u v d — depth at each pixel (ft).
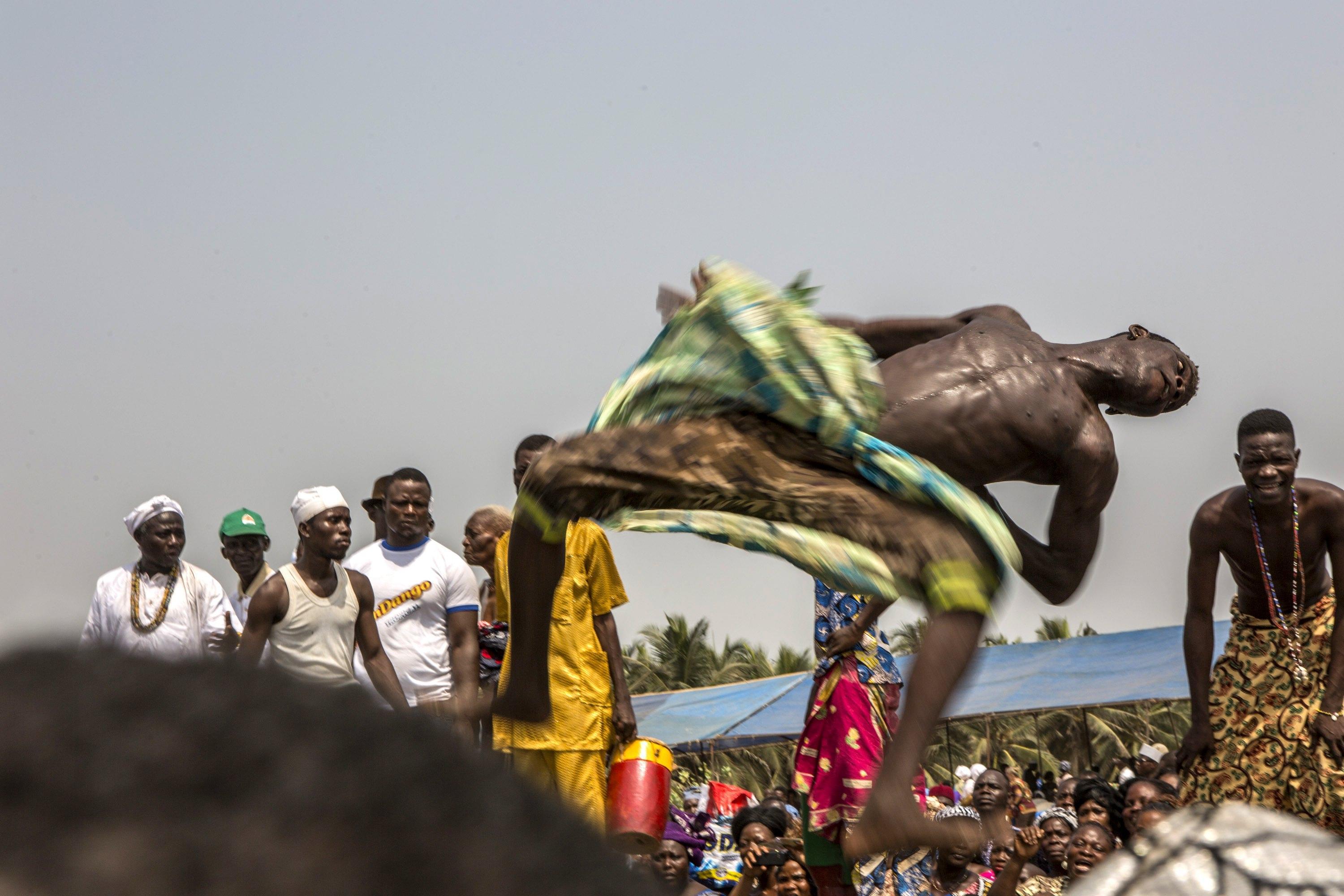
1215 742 21.11
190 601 23.44
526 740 20.92
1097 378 13.56
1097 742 116.88
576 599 21.25
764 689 87.86
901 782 10.36
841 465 11.93
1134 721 115.34
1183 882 3.51
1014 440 12.79
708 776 81.35
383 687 23.06
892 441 12.48
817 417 11.68
